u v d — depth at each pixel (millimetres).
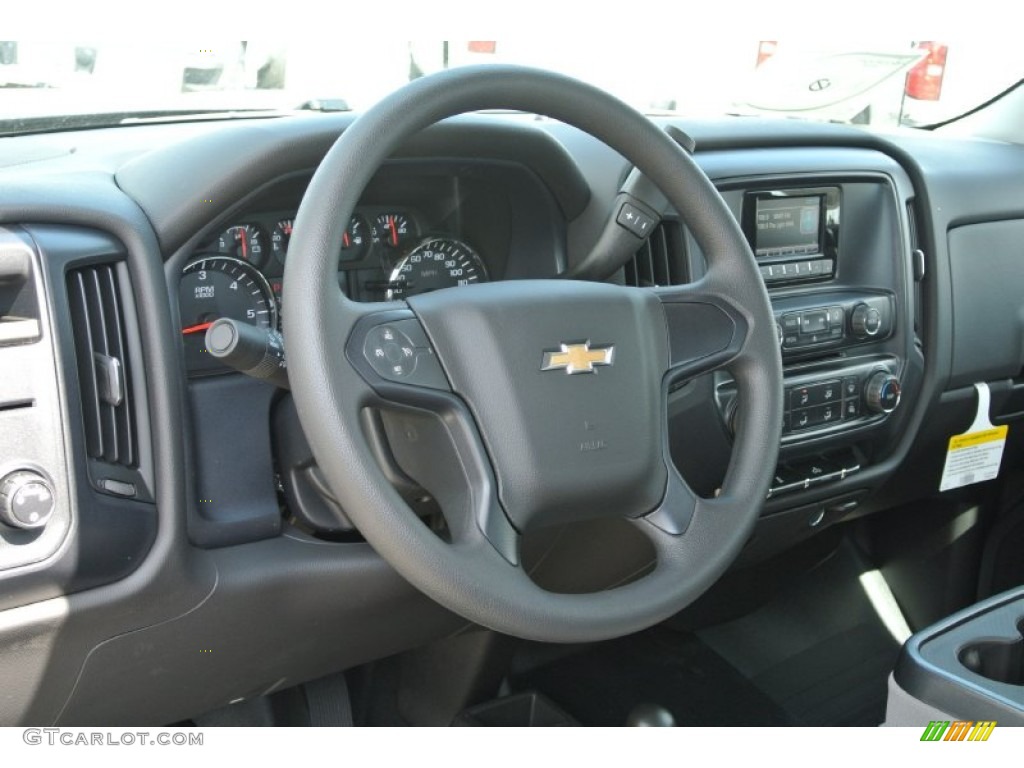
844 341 1675
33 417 1033
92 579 1093
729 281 1220
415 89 1038
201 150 1197
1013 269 1901
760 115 1911
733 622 2072
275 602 1236
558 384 1086
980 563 2084
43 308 1029
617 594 1070
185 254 1190
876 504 1932
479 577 1009
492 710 1742
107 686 1192
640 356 1139
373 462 988
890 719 1131
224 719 1624
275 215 1310
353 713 1796
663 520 1135
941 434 1887
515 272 1513
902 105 2082
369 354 1021
